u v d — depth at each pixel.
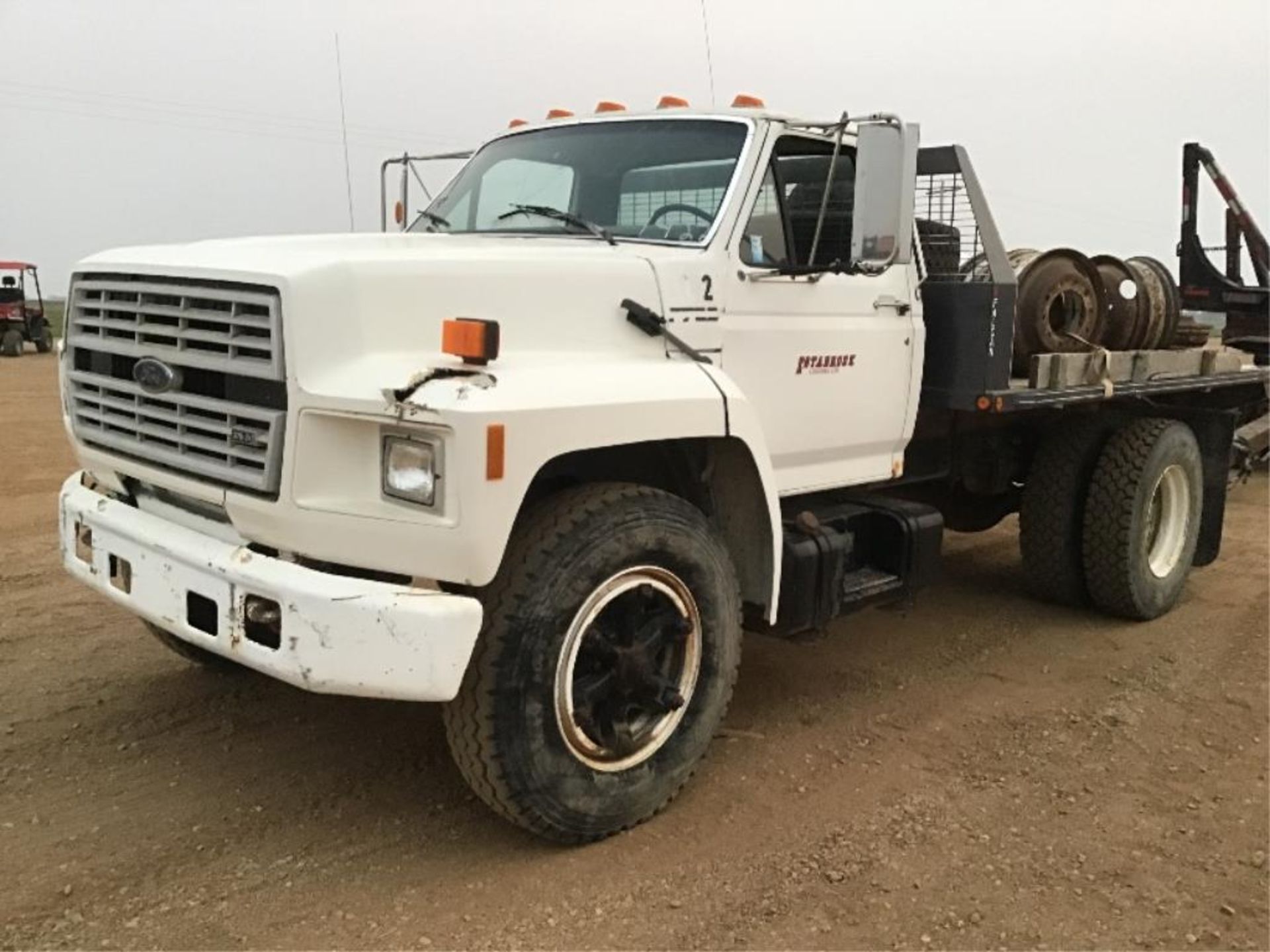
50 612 5.55
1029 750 4.36
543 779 3.29
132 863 3.31
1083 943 3.08
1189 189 9.91
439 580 3.05
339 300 3.13
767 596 4.04
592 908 3.17
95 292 3.83
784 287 4.28
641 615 3.57
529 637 3.21
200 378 3.40
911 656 5.46
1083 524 5.95
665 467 3.97
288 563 3.18
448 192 5.14
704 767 4.12
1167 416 6.46
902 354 4.85
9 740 4.09
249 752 4.08
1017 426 6.15
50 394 15.99
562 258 3.65
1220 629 6.00
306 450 3.10
